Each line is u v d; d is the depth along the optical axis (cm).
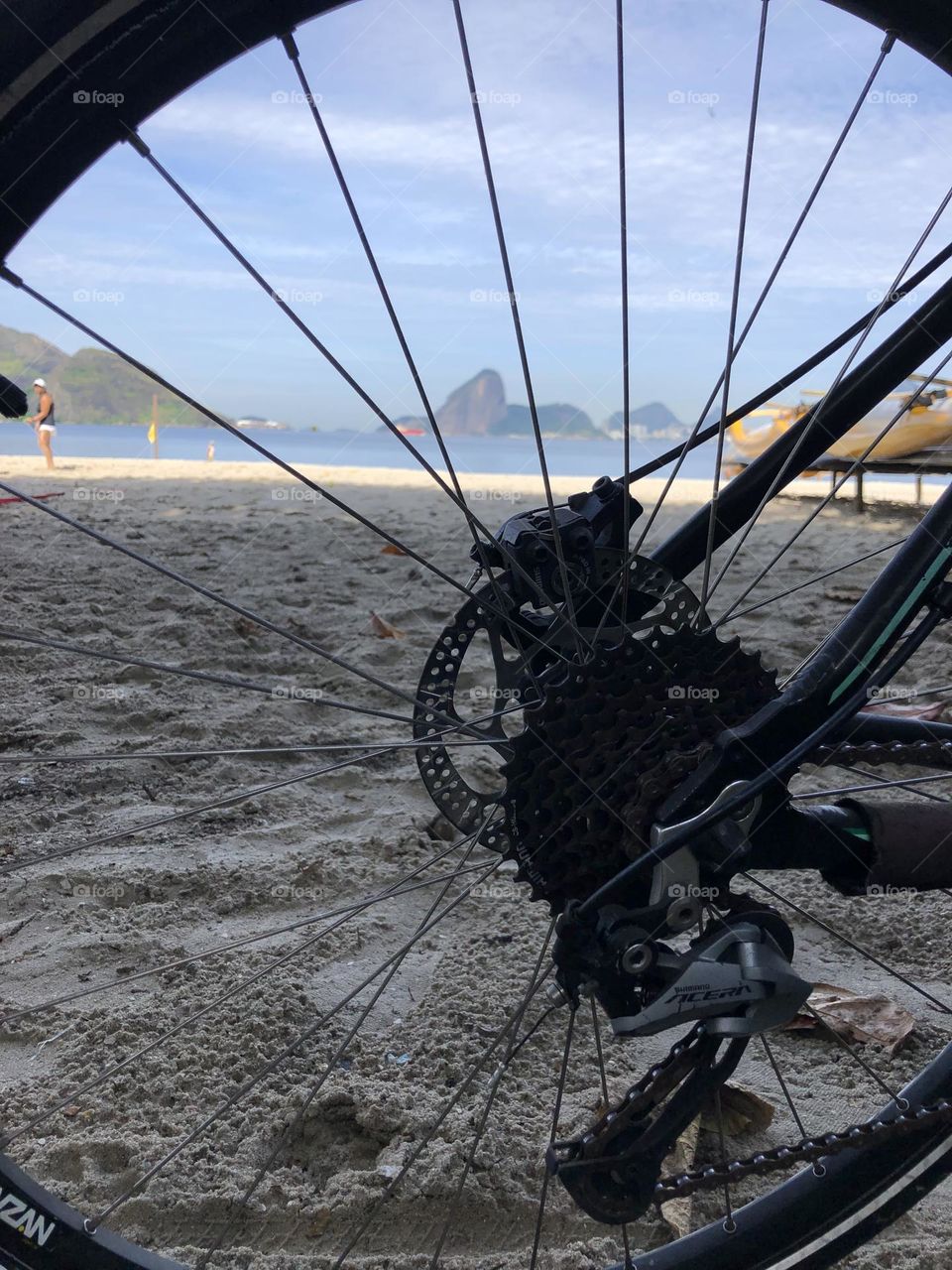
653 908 132
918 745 155
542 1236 170
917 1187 147
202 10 111
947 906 263
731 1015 131
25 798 312
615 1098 194
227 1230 167
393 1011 223
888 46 135
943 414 747
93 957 237
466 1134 184
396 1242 168
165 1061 202
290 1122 188
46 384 1291
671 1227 169
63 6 105
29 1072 201
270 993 222
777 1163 142
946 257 155
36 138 111
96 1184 172
